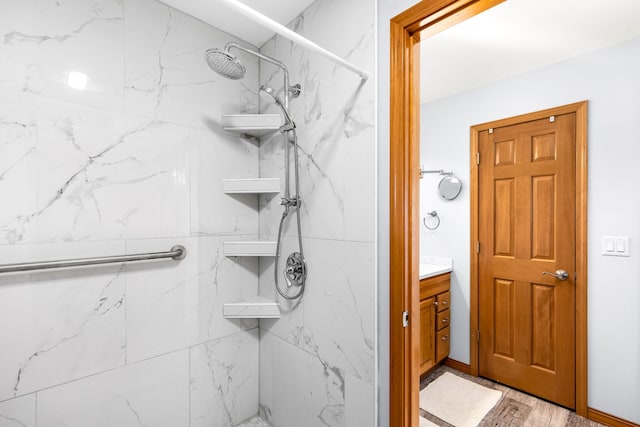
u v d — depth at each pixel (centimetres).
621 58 184
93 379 119
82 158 116
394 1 108
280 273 156
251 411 170
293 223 149
